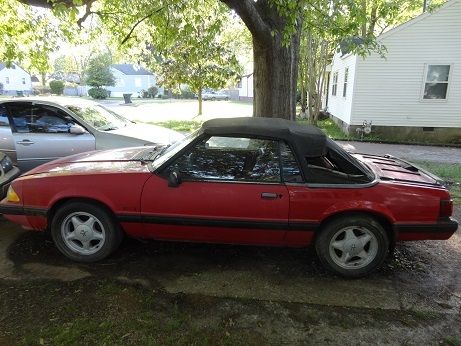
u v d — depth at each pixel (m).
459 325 2.96
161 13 7.06
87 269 3.64
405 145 13.20
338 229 3.51
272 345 2.69
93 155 4.38
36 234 4.40
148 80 68.62
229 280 3.51
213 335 2.77
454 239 4.61
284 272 3.69
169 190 3.54
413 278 3.66
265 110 6.79
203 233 3.63
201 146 3.62
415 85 14.27
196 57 9.22
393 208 3.45
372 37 7.79
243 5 5.60
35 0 6.20
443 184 3.75
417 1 19.16
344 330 2.86
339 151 3.63
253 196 3.47
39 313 2.95
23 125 5.98
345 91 16.42
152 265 3.74
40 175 3.81
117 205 3.59
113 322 2.87
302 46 18.45
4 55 9.98
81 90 60.31
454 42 13.68
